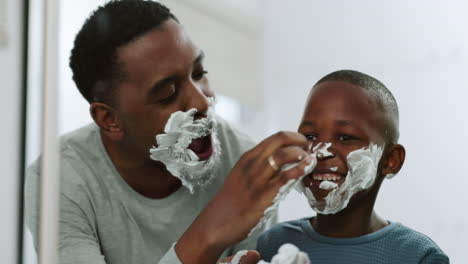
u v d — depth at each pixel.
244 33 1.86
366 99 0.65
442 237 1.47
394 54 1.62
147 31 0.61
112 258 0.72
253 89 1.88
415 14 1.59
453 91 1.53
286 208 1.66
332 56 1.76
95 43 0.63
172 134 0.63
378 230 0.67
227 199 0.52
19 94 0.48
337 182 0.63
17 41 0.48
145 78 0.61
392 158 0.68
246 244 0.75
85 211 0.69
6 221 0.48
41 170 0.47
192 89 0.64
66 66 0.85
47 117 0.48
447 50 1.54
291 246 0.50
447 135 1.51
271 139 0.52
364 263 0.64
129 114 0.64
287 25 1.84
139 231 0.72
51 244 0.48
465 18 1.52
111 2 0.67
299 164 0.51
